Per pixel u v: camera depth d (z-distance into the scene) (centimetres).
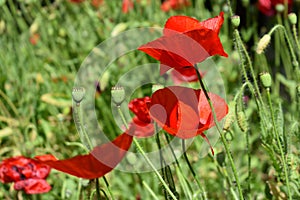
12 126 172
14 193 142
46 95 182
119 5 221
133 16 214
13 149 169
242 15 234
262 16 231
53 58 207
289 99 190
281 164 116
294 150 128
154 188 144
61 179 152
